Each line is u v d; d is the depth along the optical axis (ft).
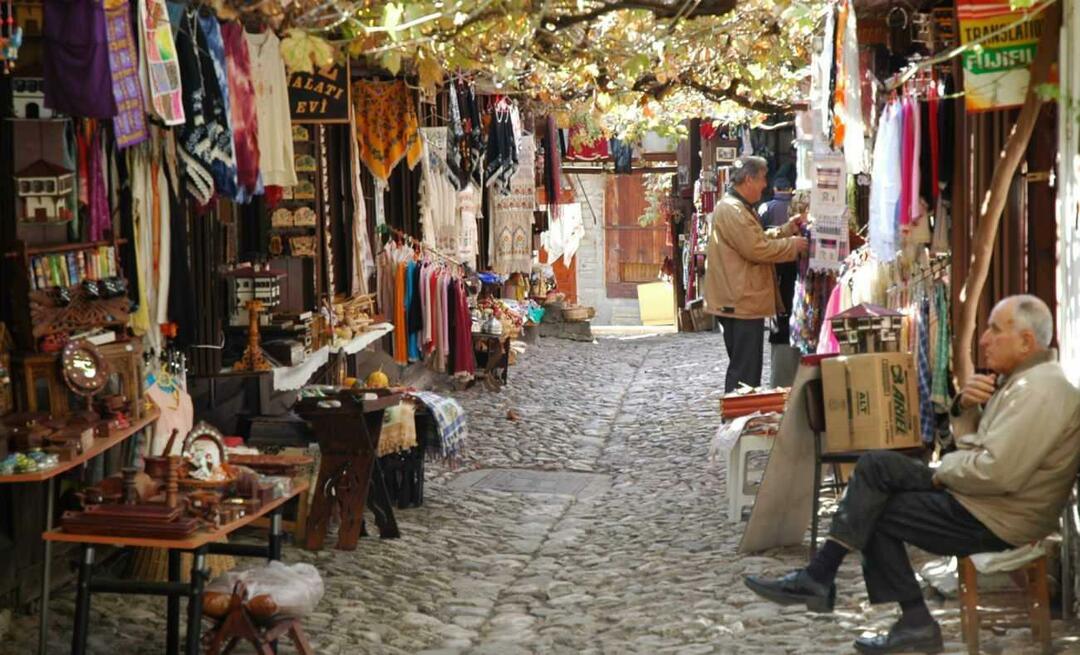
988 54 21.88
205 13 25.48
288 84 33.27
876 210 28.99
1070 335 21.77
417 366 57.06
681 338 87.20
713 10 31.65
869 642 20.45
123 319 24.99
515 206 70.85
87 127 24.61
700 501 35.81
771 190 69.15
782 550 28.81
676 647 23.03
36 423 21.98
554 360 73.41
